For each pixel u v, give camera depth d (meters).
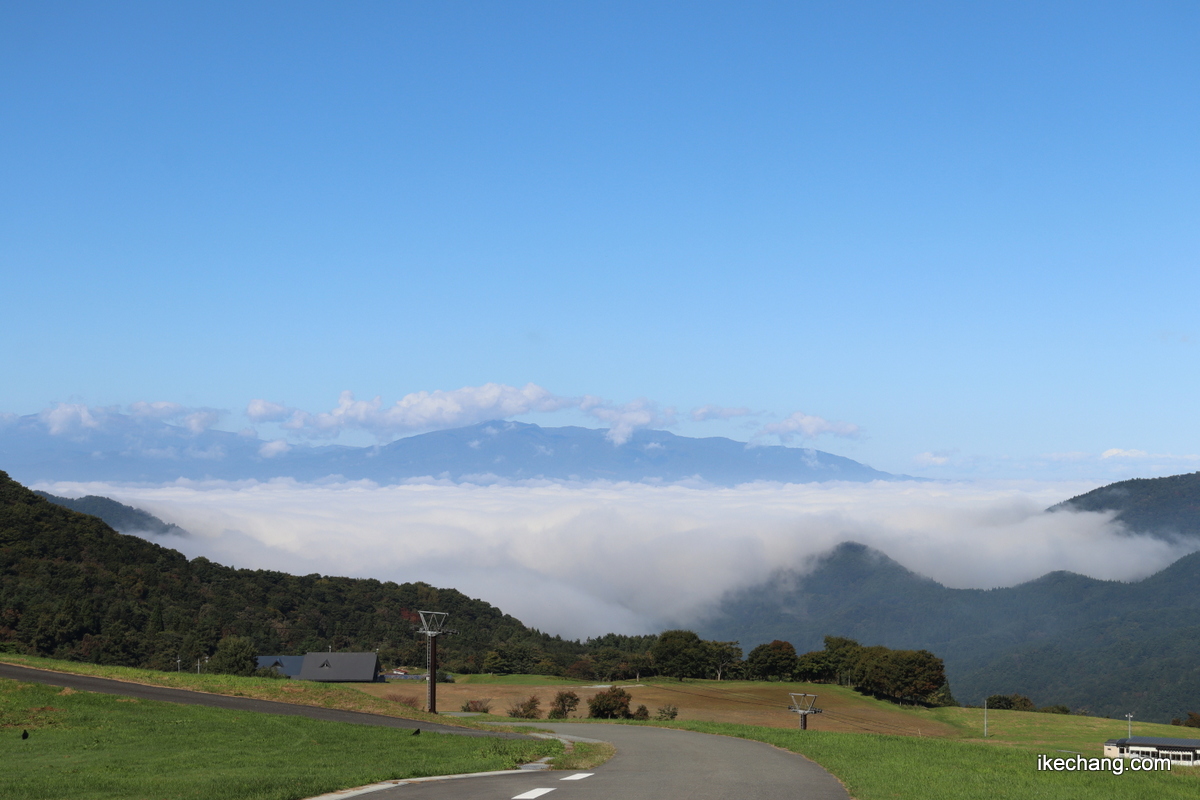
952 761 27.61
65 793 18.98
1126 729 122.81
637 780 21.95
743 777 23.03
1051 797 19.47
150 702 38.78
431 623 69.44
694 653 184.75
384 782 21.27
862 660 163.12
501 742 35.44
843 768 24.59
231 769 24.47
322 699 48.28
